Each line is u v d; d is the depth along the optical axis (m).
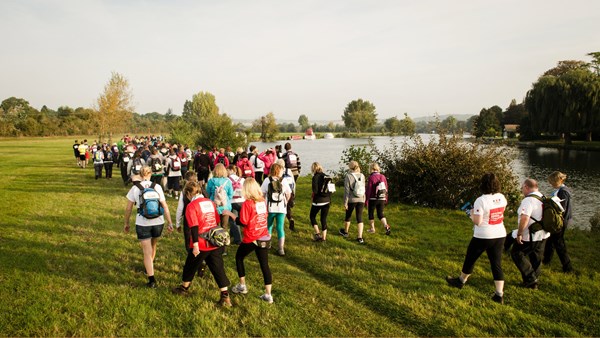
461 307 5.13
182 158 14.97
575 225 12.59
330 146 64.69
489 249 5.32
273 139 85.06
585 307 5.12
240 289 5.36
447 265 6.77
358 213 8.09
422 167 12.13
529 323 4.70
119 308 4.74
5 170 20.03
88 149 24.38
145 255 5.41
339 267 6.54
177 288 5.24
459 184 11.74
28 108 96.44
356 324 4.65
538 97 51.31
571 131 49.34
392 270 6.45
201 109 72.88
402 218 10.42
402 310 5.04
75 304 4.77
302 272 6.34
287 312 4.86
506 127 84.25
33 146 44.75
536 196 5.75
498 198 5.27
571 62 70.69
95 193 13.42
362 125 129.50
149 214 5.29
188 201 5.38
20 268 5.87
